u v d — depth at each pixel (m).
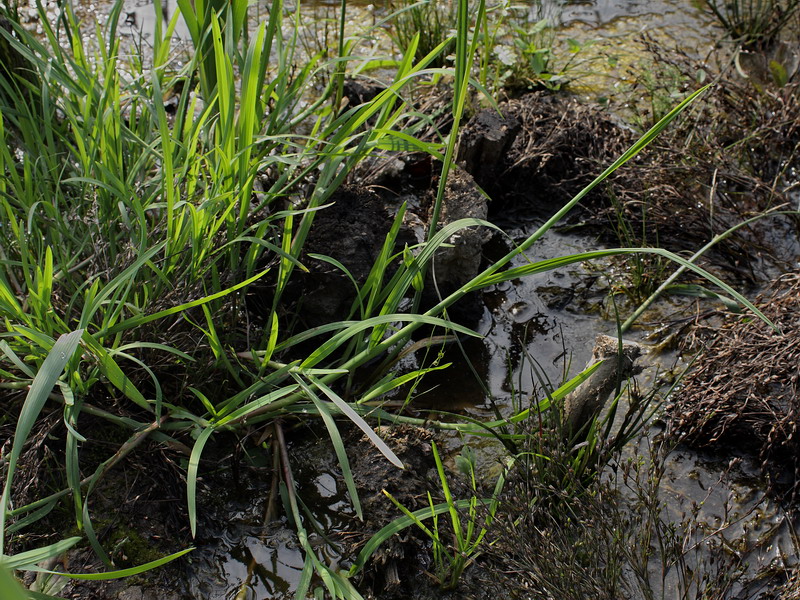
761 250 3.34
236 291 2.60
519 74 4.30
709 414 2.53
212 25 2.27
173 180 2.45
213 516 2.30
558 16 4.92
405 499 2.27
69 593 2.03
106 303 2.38
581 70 4.49
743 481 2.49
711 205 3.26
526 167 3.57
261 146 2.76
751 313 2.79
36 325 2.16
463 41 2.20
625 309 3.13
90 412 2.27
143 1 5.01
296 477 2.42
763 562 2.26
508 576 2.13
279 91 2.87
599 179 2.22
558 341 2.98
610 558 2.04
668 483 2.48
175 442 2.31
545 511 2.23
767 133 3.75
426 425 2.41
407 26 4.48
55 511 2.19
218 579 2.15
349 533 2.23
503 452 2.51
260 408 2.37
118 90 2.78
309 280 2.78
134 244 2.46
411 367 2.83
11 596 0.71
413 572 2.19
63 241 2.61
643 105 4.18
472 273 2.99
